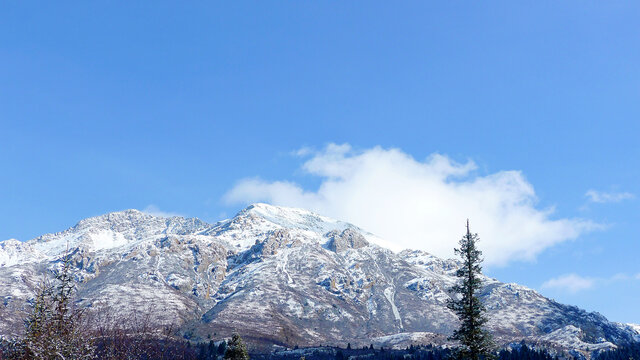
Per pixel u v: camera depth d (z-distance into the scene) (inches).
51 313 1983.3
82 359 1870.1
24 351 1822.1
